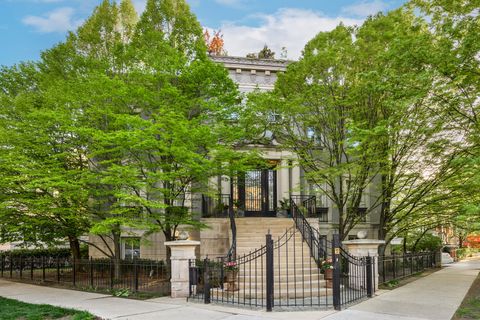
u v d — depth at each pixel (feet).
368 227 70.59
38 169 43.62
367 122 48.03
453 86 38.09
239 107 50.65
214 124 47.62
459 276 59.06
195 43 54.13
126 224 41.68
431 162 51.93
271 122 53.62
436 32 42.32
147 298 37.52
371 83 41.14
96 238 67.00
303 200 66.59
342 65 49.80
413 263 63.31
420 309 31.48
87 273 55.31
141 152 44.01
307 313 29.96
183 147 39.93
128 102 45.65
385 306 32.71
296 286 39.52
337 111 51.11
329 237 67.67
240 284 40.52
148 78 46.34
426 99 44.96
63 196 44.80
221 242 55.16
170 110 42.65
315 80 50.88
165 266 49.70
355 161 51.85
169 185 47.83
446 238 128.67
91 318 28.84
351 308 31.89
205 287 34.71
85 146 47.96
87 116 45.78
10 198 45.65
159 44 50.85
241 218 56.59
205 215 61.11
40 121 45.14
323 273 42.93
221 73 48.85
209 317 28.78
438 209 56.75
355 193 54.60
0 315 30.30
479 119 41.04
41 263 57.00
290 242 50.14
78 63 55.72
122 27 61.98
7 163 42.55
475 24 35.50
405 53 36.45
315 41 52.39
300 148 55.72
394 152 51.67
